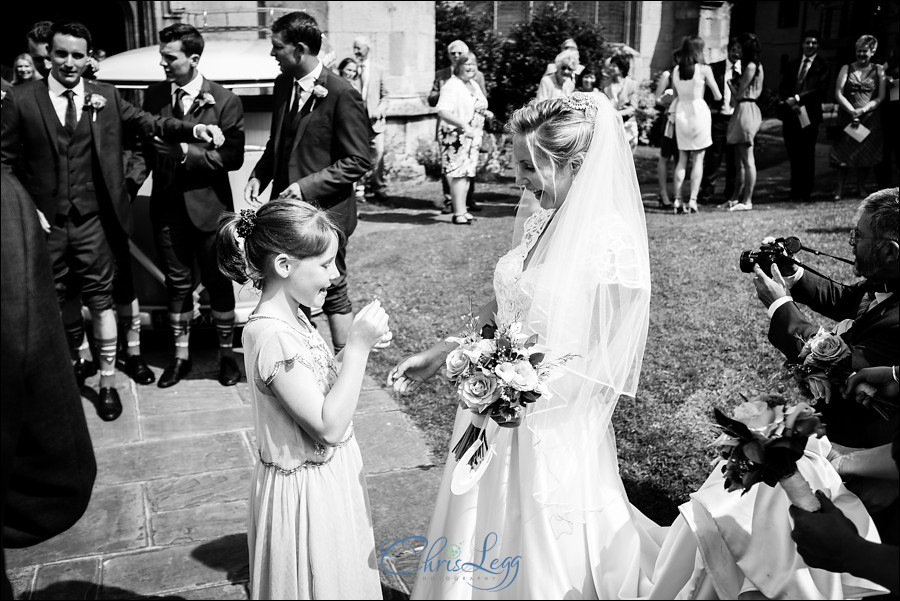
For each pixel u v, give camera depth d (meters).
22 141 4.63
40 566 3.41
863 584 2.50
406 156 12.24
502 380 2.37
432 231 8.57
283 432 2.50
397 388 2.83
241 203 5.56
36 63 4.99
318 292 2.59
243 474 4.18
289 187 4.73
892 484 2.49
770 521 2.43
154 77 5.97
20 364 1.90
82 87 4.78
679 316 5.41
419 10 11.96
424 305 6.26
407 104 11.99
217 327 5.28
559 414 2.49
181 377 5.39
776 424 2.20
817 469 2.52
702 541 2.47
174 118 4.95
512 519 2.51
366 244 8.16
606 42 15.79
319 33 4.83
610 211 2.52
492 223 8.86
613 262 2.44
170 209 5.09
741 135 8.66
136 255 5.54
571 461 2.48
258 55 6.23
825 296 3.05
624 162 2.60
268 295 2.57
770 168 12.20
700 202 9.64
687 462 3.81
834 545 2.14
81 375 5.29
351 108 4.82
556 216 2.59
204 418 4.83
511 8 16.73
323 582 2.52
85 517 3.79
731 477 2.28
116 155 4.81
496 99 15.59
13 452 1.91
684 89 8.52
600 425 2.56
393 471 4.15
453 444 2.69
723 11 16.25
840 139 8.80
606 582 2.46
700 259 6.56
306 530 2.51
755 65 8.52
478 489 2.56
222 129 5.02
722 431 2.34
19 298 1.91
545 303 2.48
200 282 5.69
